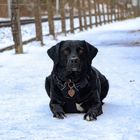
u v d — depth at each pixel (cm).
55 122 267
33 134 246
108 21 1883
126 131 246
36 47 797
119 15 2305
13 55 668
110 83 394
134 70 473
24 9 1847
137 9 2889
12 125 265
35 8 848
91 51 272
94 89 274
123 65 516
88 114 268
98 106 275
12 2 697
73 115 279
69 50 266
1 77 449
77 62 262
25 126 262
